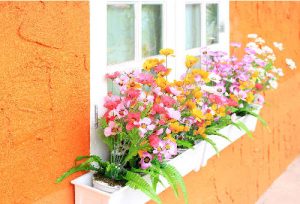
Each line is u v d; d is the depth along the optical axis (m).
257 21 3.53
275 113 4.22
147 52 2.21
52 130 1.58
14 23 1.41
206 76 1.99
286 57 4.45
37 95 1.51
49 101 1.56
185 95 1.98
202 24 2.66
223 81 2.51
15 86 1.43
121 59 2.04
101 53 1.79
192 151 2.09
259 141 3.79
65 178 1.67
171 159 1.93
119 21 2.02
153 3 2.17
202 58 2.45
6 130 1.41
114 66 1.94
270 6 3.82
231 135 2.61
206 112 2.07
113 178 1.70
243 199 3.45
